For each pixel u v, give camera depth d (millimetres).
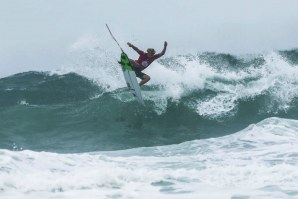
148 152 45469
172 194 29922
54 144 53531
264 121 52406
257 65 72688
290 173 33438
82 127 58062
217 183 32156
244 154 41281
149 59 48781
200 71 68250
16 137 55188
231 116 61250
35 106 64125
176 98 63375
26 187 29656
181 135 56469
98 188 30406
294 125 50938
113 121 59562
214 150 43969
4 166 32812
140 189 30734
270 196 29250
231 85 66375
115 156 44688
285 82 67250
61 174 32750
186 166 37875
